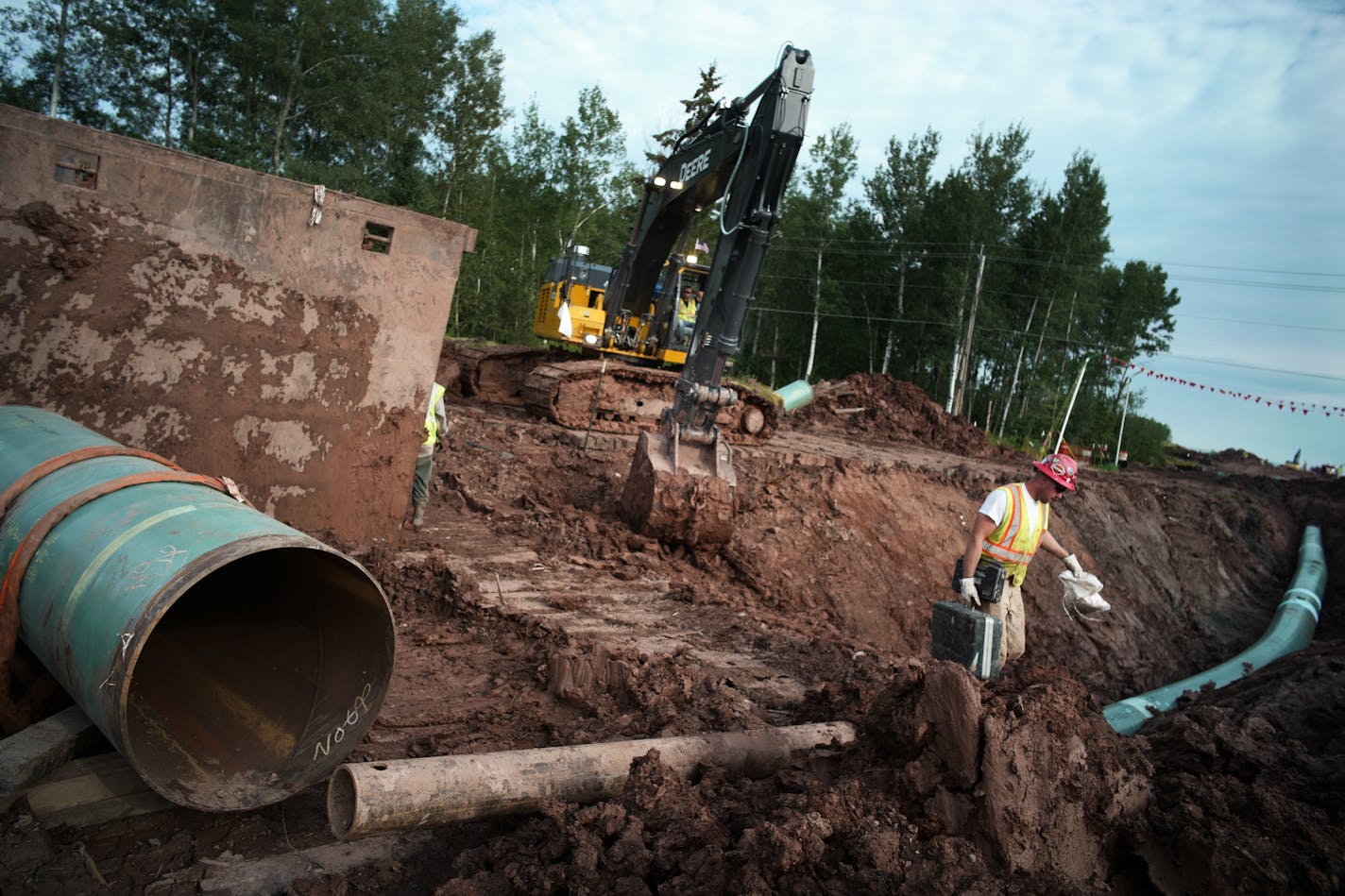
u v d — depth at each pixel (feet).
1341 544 78.23
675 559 31.32
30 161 16.84
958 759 10.20
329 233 20.88
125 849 10.46
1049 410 146.51
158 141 111.65
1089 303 148.15
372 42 116.06
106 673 9.30
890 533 47.09
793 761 12.13
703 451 32.37
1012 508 16.26
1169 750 12.97
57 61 104.99
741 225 29.73
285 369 20.71
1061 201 148.15
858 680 15.40
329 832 11.23
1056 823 10.05
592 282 53.67
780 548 39.93
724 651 20.65
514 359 57.93
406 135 119.14
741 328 30.94
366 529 22.84
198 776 10.86
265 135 113.70
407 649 18.19
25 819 9.98
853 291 152.87
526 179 138.82
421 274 22.53
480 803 10.02
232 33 113.29
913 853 9.53
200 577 9.47
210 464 19.86
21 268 16.93
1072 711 10.78
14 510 11.83
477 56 126.62
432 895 9.82
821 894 8.98
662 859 9.53
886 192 151.84
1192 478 100.37
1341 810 11.37
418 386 23.02
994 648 13.75
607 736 14.14
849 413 85.05
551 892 9.32
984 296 139.54
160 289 18.62
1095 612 16.48
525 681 16.96
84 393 17.95
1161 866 10.42
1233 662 37.60
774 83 28.89
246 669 13.03
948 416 89.45
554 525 30.71
